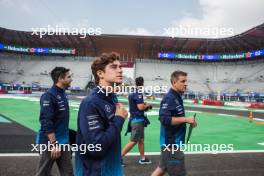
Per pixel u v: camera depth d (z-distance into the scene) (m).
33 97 36.00
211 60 65.00
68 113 4.05
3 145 8.59
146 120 6.60
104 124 2.23
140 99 6.30
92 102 2.19
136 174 6.05
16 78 61.59
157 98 50.69
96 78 2.35
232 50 61.28
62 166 3.99
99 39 60.50
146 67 65.75
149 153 8.15
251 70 59.75
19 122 14.23
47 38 60.84
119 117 2.24
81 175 2.29
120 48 65.00
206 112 23.94
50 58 66.81
